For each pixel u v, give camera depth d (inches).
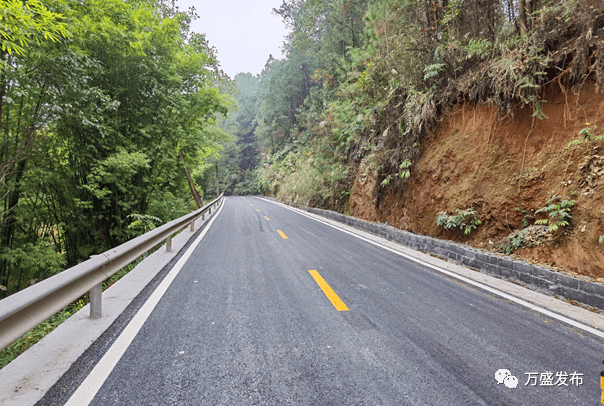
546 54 227.1
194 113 550.6
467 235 262.8
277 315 137.3
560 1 223.1
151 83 450.0
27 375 88.0
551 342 115.5
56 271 373.1
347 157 610.9
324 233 394.3
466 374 94.3
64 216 422.0
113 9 356.2
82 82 325.7
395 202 374.9
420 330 124.2
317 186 737.6
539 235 207.5
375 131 447.8
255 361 99.9
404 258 254.8
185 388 85.4
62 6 289.7
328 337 117.3
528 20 243.8
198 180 1726.1
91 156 401.1
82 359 98.8
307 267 223.1
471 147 277.3
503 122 254.7
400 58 356.5
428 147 326.3
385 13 426.0
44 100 302.2
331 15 938.1
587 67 203.3
